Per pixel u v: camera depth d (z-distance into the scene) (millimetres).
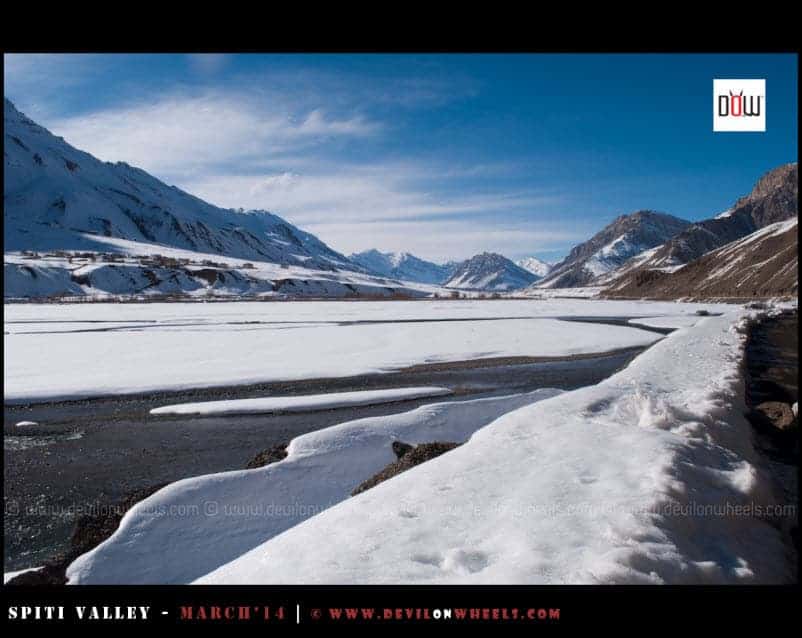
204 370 26391
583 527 5867
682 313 67500
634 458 7910
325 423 16938
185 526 9453
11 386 22516
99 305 99812
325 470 11742
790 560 6285
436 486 7617
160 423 17094
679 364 20266
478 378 24797
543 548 5438
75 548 8938
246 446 14594
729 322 43062
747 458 9734
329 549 5926
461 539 5898
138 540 9000
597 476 7379
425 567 5332
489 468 8211
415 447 12312
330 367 27391
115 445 14805
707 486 7305
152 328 49531
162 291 162500
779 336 34188
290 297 151750
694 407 11633
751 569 5590
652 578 4906
